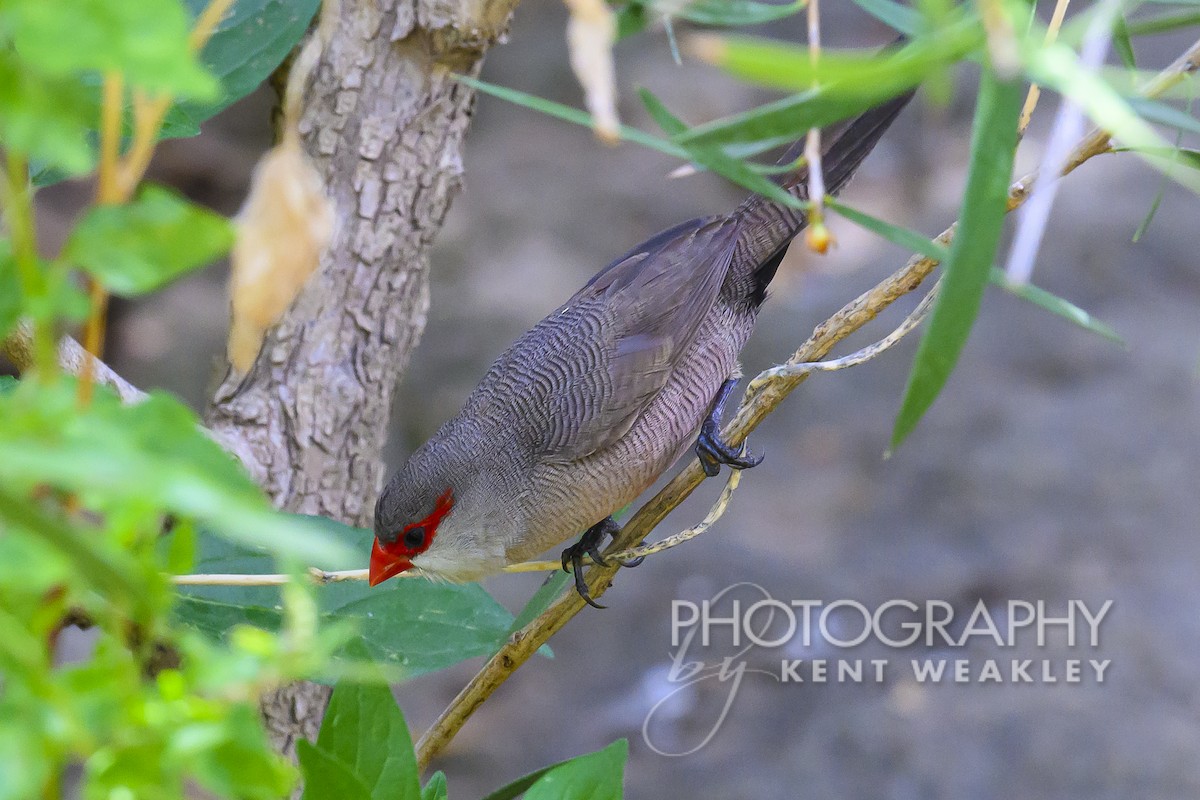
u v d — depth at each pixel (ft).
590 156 76.69
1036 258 61.36
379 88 24.07
